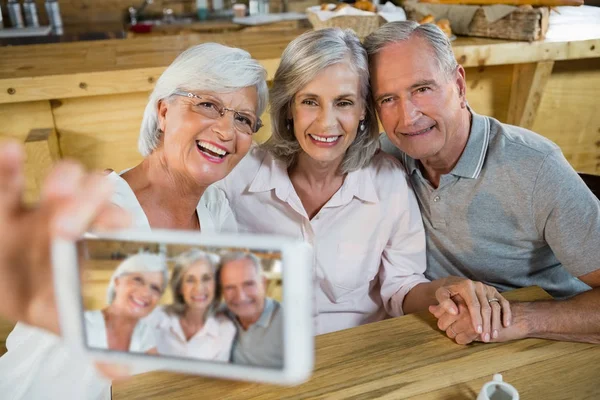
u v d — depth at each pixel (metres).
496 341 1.06
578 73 2.38
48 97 1.83
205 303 0.50
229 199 1.48
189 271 0.50
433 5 2.46
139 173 1.21
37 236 0.45
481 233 1.39
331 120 1.26
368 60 1.30
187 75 1.09
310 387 0.94
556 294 1.49
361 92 1.29
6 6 3.61
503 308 1.08
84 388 0.97
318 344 1.05
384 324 1.11
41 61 2.05
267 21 3.38
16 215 0.44
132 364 0.50
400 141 1.33
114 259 0.50
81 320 0.47
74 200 0.41
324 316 1.51
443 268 1.51
